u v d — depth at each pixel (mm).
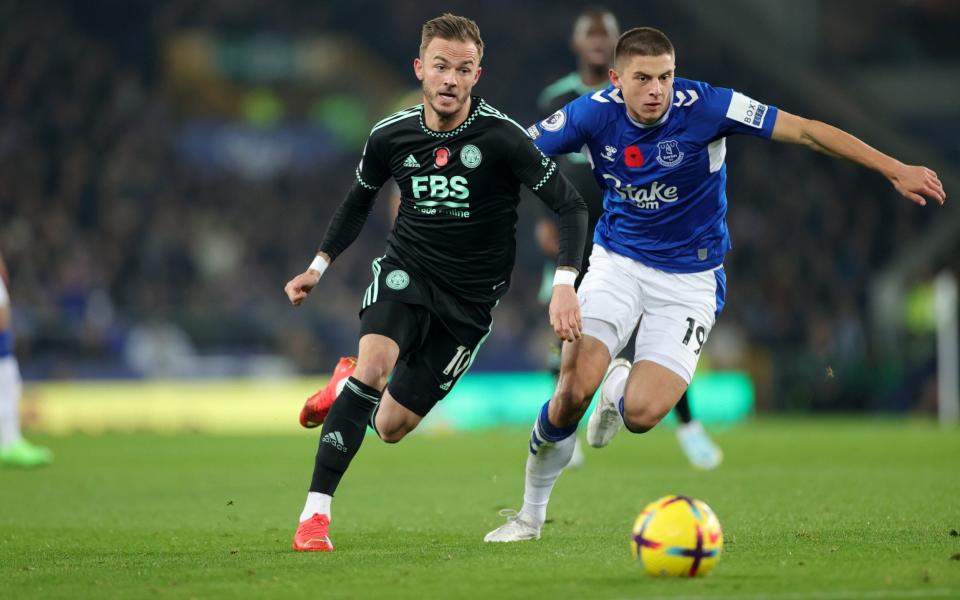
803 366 80625
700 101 20844
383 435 21875
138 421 64188
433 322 21047
